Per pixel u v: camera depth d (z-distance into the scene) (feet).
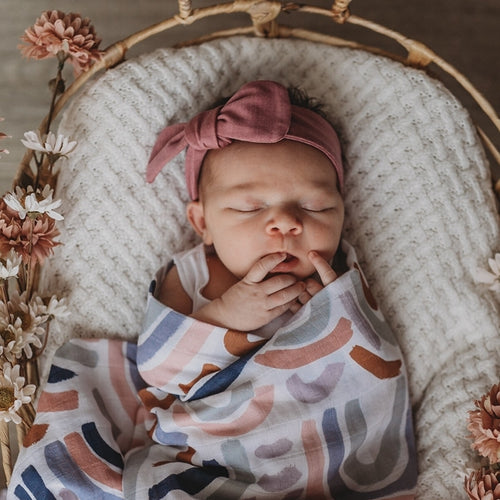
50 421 3.88
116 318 4.38
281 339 3.90
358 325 3.93
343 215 4.30
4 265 3.87
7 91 6.32
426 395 4.26
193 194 4.52
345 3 4.33
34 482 3.72
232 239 4.08
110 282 4.37
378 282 4.50
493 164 6.36
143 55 4.47
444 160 4.46
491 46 6.58
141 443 4.18
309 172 4.09
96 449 3.85
